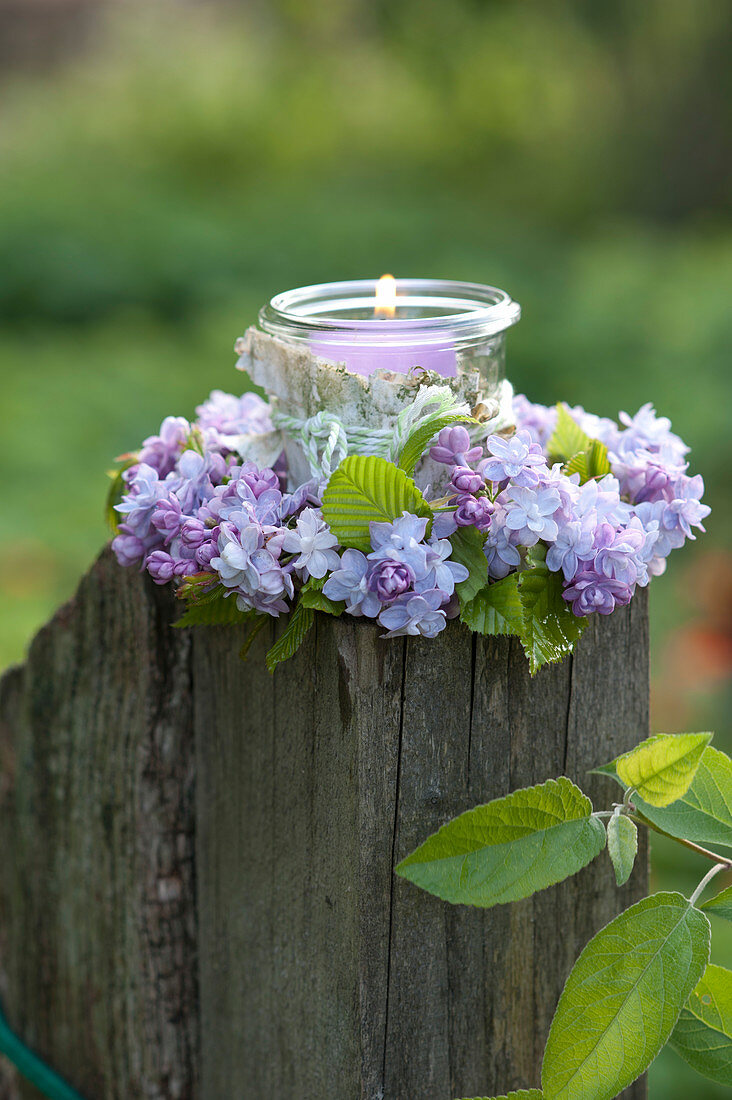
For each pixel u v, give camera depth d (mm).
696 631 2188
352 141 7379
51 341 4078
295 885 812
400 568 732
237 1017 866
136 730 870
